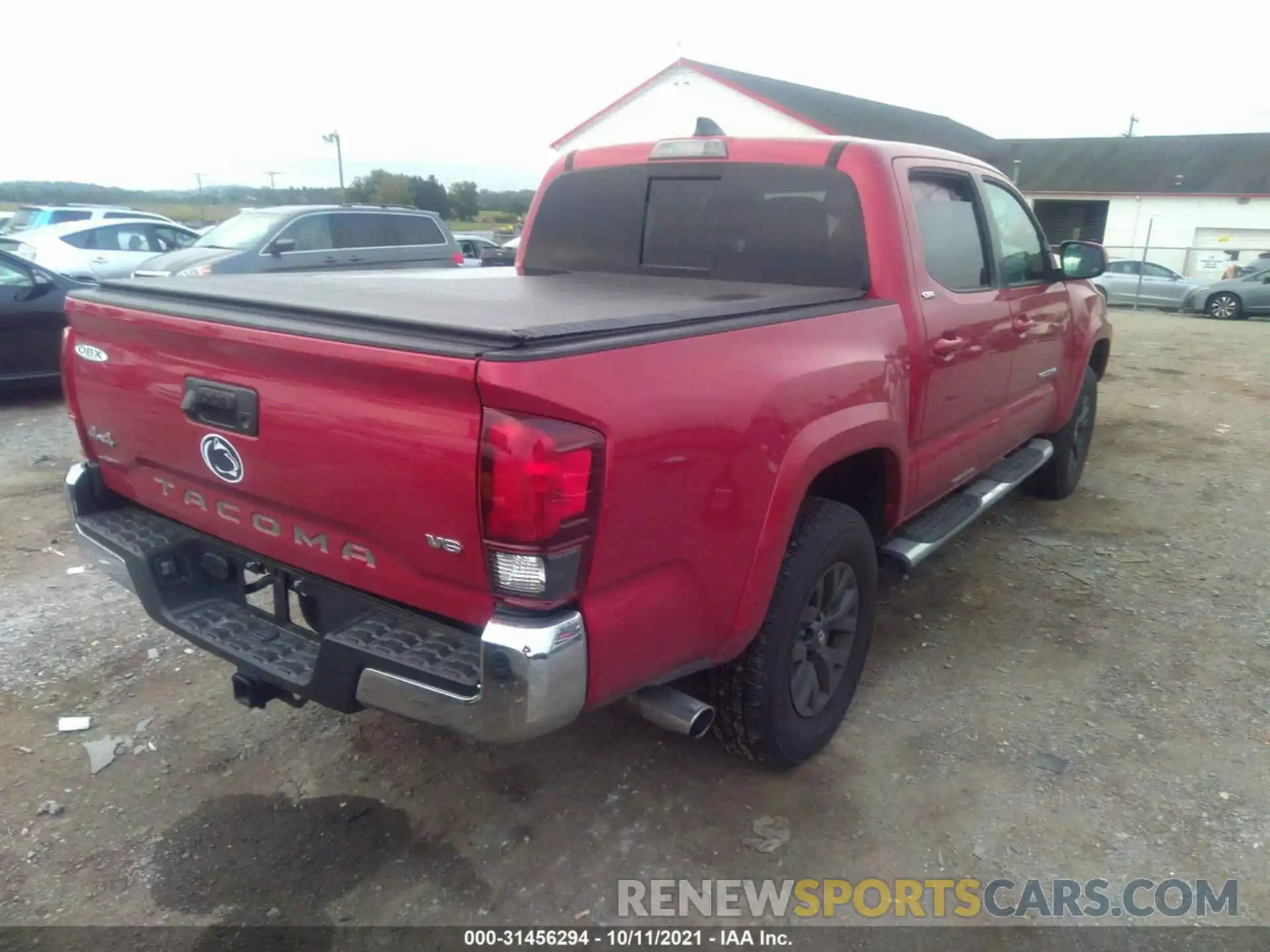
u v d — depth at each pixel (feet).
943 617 14.43
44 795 9.99
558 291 10.47
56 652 12.91
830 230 11.47
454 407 6.73
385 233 43.09
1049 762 10.72
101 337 9.61
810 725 10.44
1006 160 122.52
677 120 93.30
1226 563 16.72
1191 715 11.75
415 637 7.86
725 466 8.05
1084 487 21.40
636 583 7.56
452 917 8.49
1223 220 107.24
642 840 9.46
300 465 7.82
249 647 8.84
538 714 6.89
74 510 10.32
